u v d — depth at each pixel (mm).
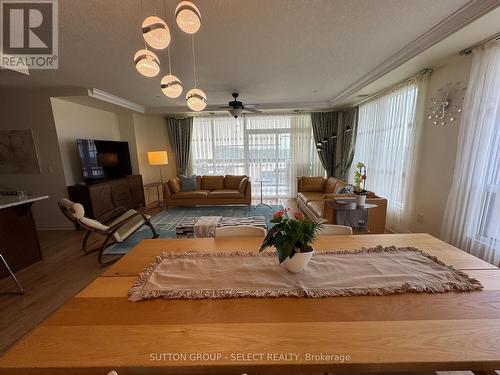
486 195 2229
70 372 704
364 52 2561
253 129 6008
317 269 1203
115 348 759
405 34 2172
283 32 2086
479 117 2209
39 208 4078
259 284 1084
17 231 2627
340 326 832
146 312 926
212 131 6043
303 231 1131
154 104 5047
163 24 1255
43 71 2867
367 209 2854
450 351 721
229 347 754
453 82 2578
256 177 6203
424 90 2947
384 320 856
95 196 4074
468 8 1753
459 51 2346
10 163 3945
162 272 1212
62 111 3965
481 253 2256
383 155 3898
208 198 5105
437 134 2826
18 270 2633
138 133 5547
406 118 3303
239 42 2250
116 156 4957
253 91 4082
